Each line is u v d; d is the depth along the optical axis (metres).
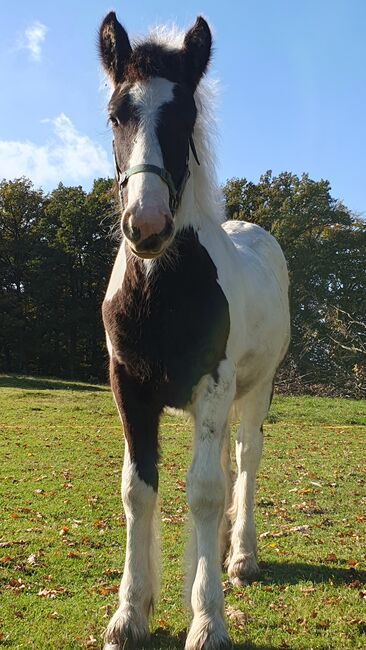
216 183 3.25
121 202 2.85
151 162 2.60
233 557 3.87
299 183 33.47
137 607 2.85
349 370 23.75
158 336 2.82
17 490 6.35
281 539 4.69
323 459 8.54
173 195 2.68
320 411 14.29
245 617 3.16
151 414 3.00
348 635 2.97
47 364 37.53
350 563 4.10
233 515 4.07
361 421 12.97
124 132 2.74
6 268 38.38
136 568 2.91
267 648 2.83
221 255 3.17
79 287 38.06
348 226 30.59
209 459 2.77
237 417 4.37
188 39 2.93
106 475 7.27
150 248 2.51
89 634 2.98
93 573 3.89
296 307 27.88
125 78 2.86
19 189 39.09
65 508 5.60
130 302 2.83
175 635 2.96
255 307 3.67
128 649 2.74
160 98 2.74
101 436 10.62
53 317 36.16
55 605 3.35
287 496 6.20
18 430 11.18
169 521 5.14
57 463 8.01
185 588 2.88
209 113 3.19
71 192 39.19
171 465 7.82
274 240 5.04
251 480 4.02
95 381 35.50
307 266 29.14
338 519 5.36
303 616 3.19
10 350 37.91
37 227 38.50
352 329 26.53
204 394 2.86
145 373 2.88
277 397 17.38
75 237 36.88
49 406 15.36
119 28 2.96
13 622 3.12
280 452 9.05
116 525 5.06
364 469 7.86
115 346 2.93
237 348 3.15
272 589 3.62
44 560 4.11
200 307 2.83
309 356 25.00
